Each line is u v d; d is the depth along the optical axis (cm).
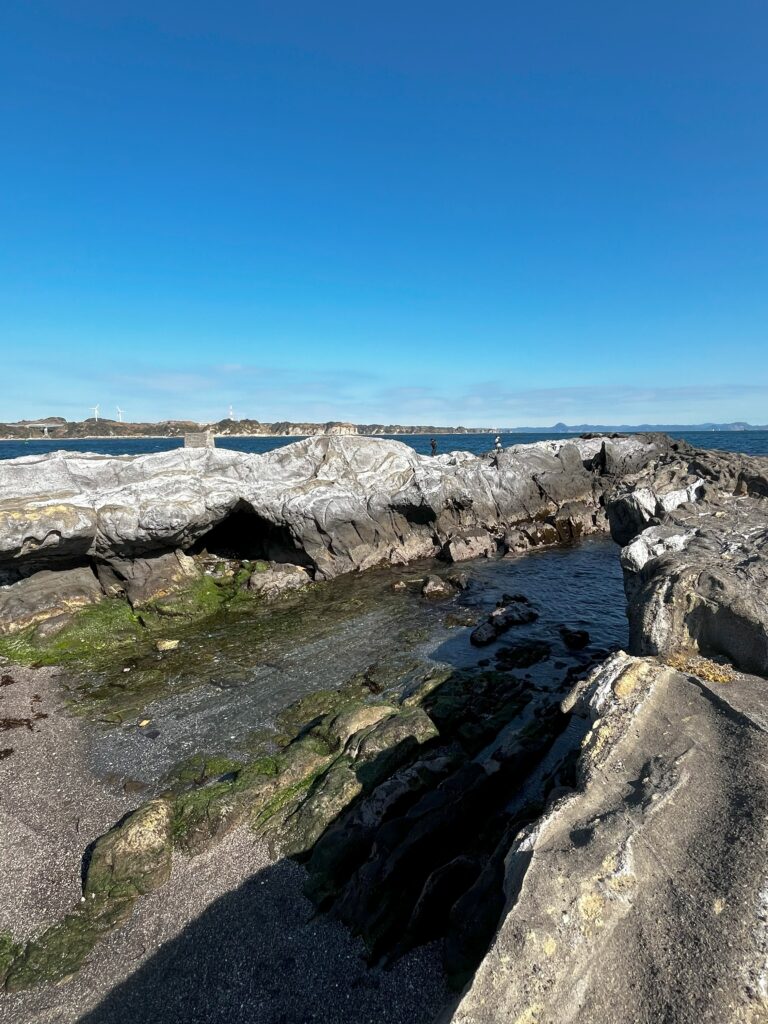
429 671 2144
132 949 1077
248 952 1053
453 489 4069
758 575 1369
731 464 2622
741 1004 554
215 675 2212
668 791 806
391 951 1025
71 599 2692
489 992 578
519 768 1441
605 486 5009
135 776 1602
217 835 1341
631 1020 560
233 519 3606
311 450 3678
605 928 634
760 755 860
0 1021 963
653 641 1262
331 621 2752
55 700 2045
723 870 680
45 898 1204
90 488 2823
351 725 1681
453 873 1083
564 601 2956
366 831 1246
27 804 1491
